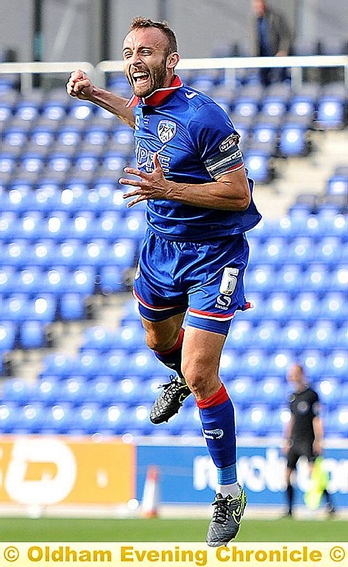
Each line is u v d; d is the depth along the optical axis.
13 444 49.00
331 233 61.12
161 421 21.17
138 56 18.27
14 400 56.31
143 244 19.75
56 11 72.31
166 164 18.67
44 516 46.12
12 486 48.97
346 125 66.19
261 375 55.25
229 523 18.91
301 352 56.09
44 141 68.81
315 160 65.25
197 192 18.16
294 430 46.34
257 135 66.00
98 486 48.50
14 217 64.31
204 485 48.16
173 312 19.95
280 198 63.62
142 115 18.73
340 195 63.12
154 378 56.28
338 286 58.78
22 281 61.41
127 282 60.97
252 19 67.88
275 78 69.12
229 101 68.12
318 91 67.88
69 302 60.38
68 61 72.25
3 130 69.69
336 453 47.38
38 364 58.28
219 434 18.91
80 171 66.50
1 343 59.16
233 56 70.38
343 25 70.12
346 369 55.06
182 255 19.08
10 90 72.31
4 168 67.44
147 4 71.00
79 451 48.72
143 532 38.28
